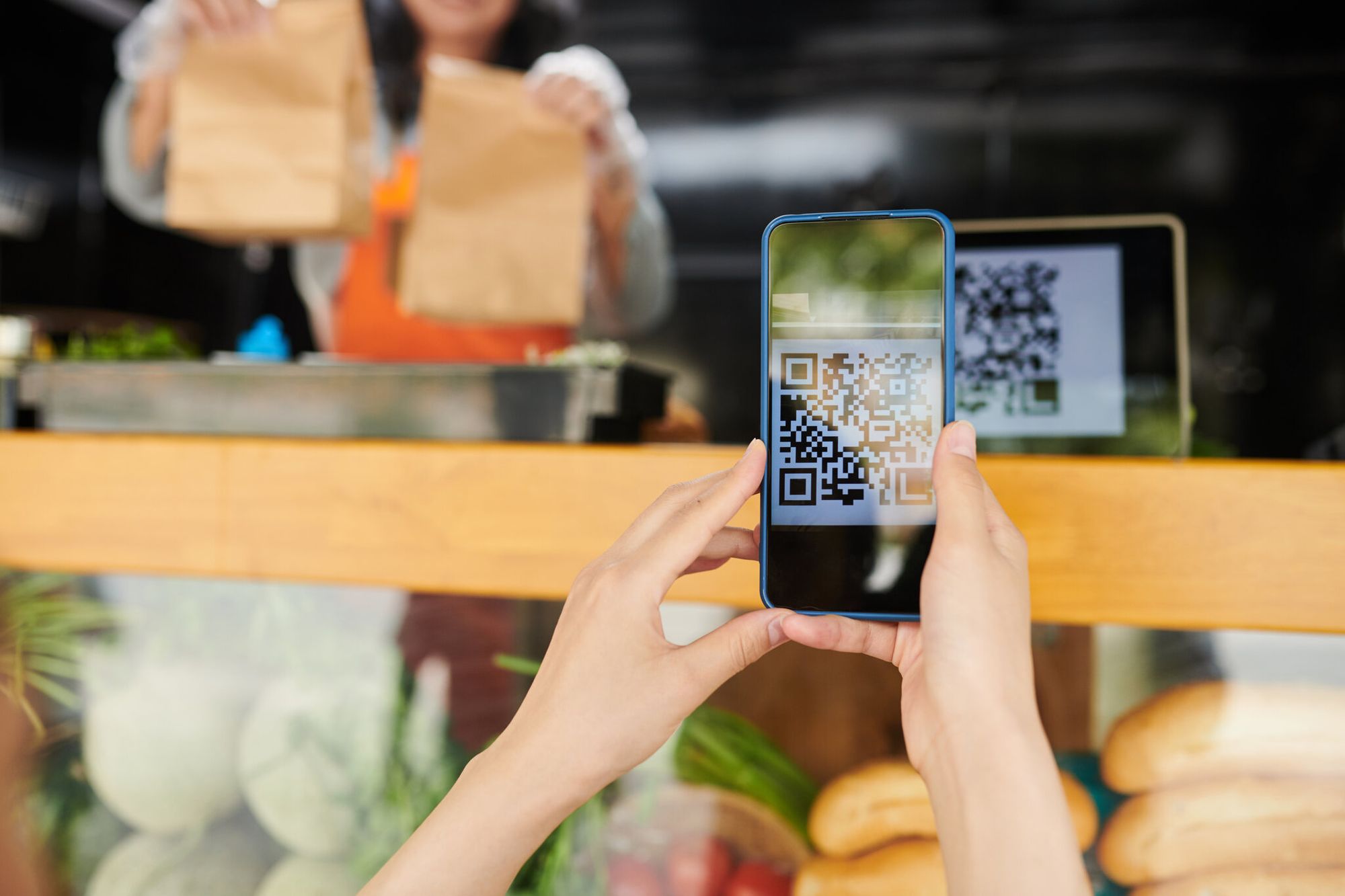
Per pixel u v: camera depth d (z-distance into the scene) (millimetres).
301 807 768
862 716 681
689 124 3424
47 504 765
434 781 744
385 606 736
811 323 489
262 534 731
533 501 690
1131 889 640
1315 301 3055
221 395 841
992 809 321
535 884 729
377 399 827
